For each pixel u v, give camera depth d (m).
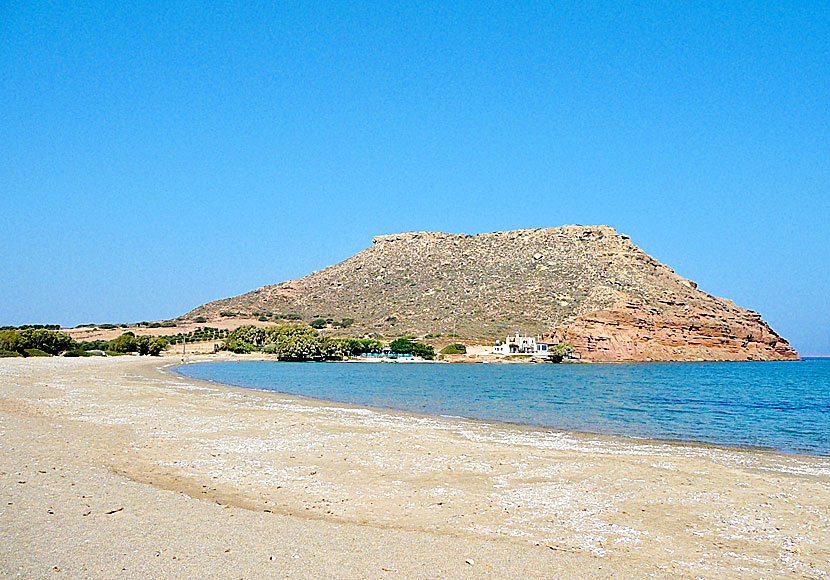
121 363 99.94
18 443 20.52
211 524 12.48
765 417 45.69
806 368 164.62
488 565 10.96
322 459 20.72
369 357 160.12
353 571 10.30
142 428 26.36
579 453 23.95
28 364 78.31
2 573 9.48
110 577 9.56
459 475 18.81
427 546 11.85
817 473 21.67
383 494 16.22
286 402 43.88
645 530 13.73
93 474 16.61
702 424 39.66
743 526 14.22
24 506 13.02
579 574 10.75
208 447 22.30
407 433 27.56
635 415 44.62
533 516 14.56
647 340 168.38
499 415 41.78
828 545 12.99
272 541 11.60
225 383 68.00
